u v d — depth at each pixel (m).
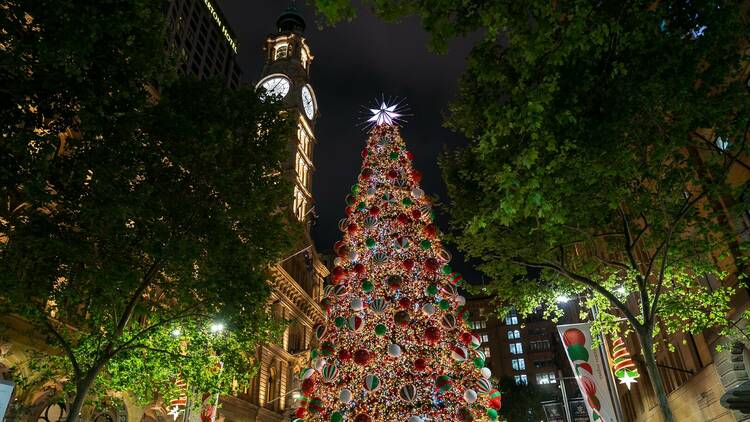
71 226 15.63
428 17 9.12
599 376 16.33
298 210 66.19
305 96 78.62
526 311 18.19
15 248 14.41
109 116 14.06
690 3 11.96
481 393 15.43
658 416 30.77
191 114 18.30
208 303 17.27
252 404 39.38
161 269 17.42
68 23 10.69
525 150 10.23
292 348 49.50
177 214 17.50
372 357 15.13
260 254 18.80
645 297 13.82
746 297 17.92
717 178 13.30
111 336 15.84
